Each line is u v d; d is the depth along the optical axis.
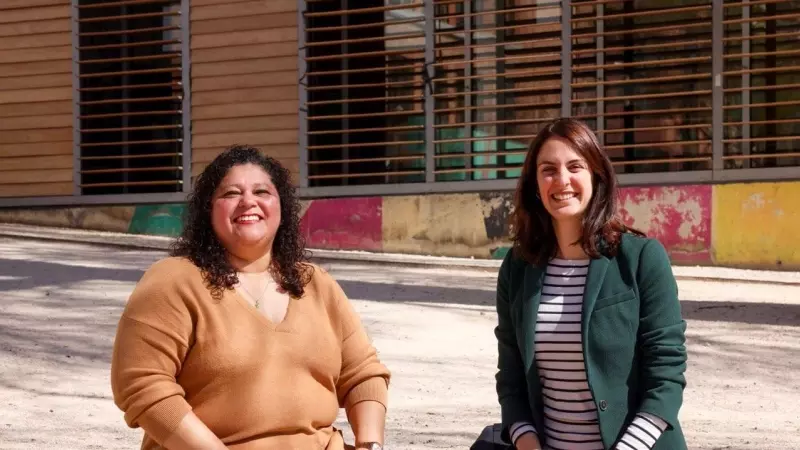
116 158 17.89
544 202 3.67
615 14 15.70
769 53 14.80
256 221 3.67
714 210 14.99
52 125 17.64
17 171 17.80
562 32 15.70
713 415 7.46
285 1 16.61
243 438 3.51
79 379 8.41
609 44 16.06
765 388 8.39
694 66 15.72
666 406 3.43
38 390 8.01
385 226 16.23
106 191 18.06
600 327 3.53
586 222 3.62
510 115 16.34
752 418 7.36
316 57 16.31
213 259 3.63
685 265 15.07
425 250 16.08
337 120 17.12
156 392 3.46
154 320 3.51
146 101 17.77
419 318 11.00
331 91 17.00
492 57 16.28
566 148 3.66
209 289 3.58
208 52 17.03
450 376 8.76
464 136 16.45
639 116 16.02
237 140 16.89
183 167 17.16
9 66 17.83
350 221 16.41
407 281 13.16
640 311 3.54
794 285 13.27
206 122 17.06
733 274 14.05
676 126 15.15
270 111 16.72
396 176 16.94
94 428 6.91
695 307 11.62
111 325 10.28
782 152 15.57
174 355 3.50
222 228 3.66
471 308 11.56
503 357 3.84
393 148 16.94
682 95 15.77
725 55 15.16
